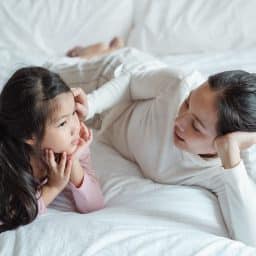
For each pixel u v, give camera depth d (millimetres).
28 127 914
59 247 823
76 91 1082
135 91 1223
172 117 1076
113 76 1280
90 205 1019
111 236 846
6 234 866
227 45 1688
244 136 918
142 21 1706
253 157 1044
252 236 929
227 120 896
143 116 1161
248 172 1024
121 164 1172
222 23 1682
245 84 910
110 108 1218
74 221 892
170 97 1102
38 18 1652
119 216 939
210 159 1036
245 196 921
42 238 841
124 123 1212
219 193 1045
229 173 921
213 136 937
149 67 1313
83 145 998
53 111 906
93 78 1342
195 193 1049
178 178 1082
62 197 1062
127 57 1336
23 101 900
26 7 1651
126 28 1753
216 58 1617
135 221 925
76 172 1000
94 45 1634
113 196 1062
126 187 1079
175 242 848
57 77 950
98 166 1156
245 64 1573
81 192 1006
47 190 984
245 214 923
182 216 971
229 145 911
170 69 1175
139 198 1030
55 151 958
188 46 1679
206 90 929
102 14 1713
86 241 833
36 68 958
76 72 1367
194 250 836
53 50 1680
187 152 1031
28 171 958
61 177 975
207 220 977
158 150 1095
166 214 973
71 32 1692
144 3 1725
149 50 1691
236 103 890
